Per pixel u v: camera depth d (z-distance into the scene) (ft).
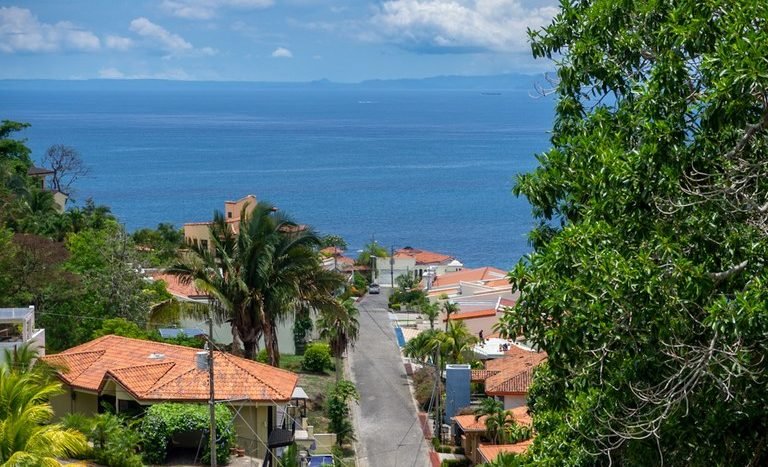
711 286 56.75
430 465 181.37
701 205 59.11
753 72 51.96
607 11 74.49
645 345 58.34
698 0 60.80
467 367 209.87
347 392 203.41
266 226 171.73
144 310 200.03
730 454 62.18
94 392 130.41
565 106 77.56
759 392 58.34
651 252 58.03
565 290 58.13
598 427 62.95
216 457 116.47
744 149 60.49
